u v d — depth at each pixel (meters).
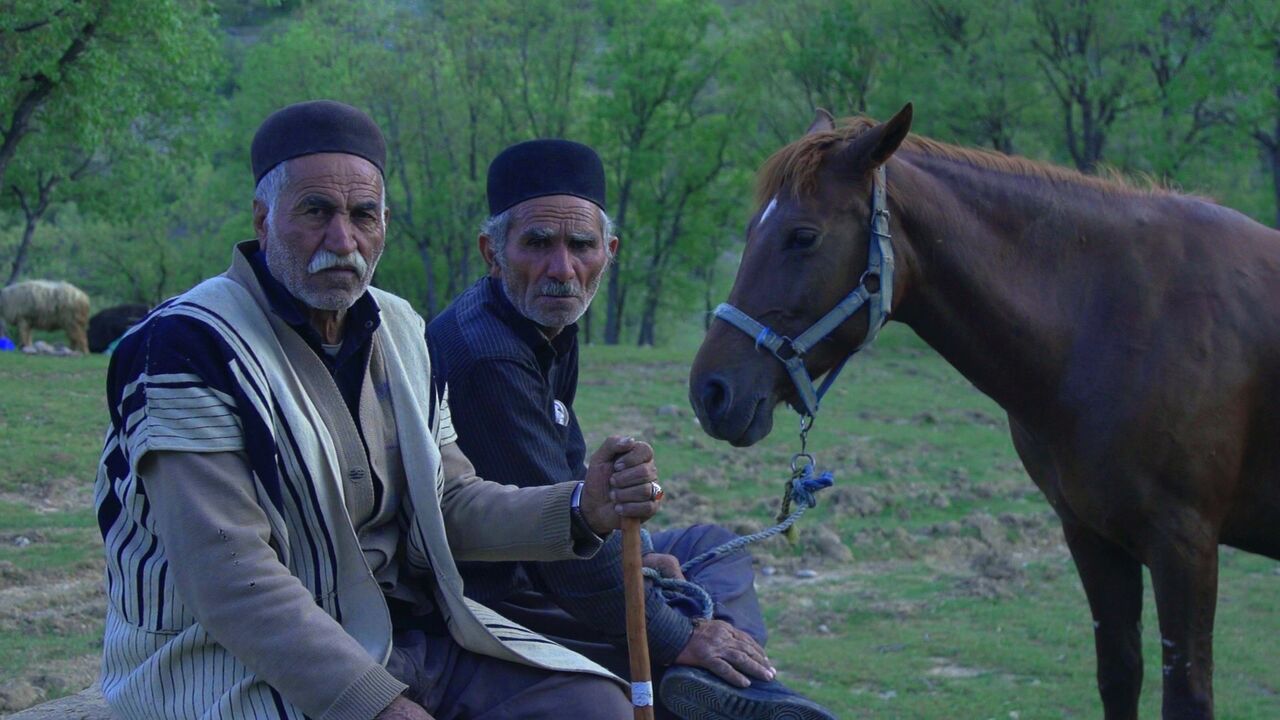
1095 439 3.74
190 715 2.39
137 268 43.75
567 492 2.76
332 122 2.56
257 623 2.30
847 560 9.05
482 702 2.71
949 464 12.44
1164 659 3.76
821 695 6.11
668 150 34.84
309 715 2.31
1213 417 3.72
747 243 3.78
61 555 7.95
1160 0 22.30
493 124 34.47
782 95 32.41
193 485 2.36
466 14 32.56
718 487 11.05
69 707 3.50
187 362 2.40
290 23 40.44
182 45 20.44
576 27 33.19
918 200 3.77
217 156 43.62
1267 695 6.14
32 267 44.97
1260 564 9.05
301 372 2.57
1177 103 22.47
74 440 11.27
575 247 3.21
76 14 18.70
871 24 29.50
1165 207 3.96
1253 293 3.84
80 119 19.84
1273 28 21.70
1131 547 3.83
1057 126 26.56
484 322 3.19
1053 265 3.84
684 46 33.41
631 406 15.69
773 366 3.64
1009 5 25.73
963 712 5.83
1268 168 27.91
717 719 2.91
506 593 3.29
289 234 2.53
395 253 39.50
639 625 2.60
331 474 2.53
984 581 8.36
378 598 2.56
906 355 23.20
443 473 2.87
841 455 12.65
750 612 3.38
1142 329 3.74
